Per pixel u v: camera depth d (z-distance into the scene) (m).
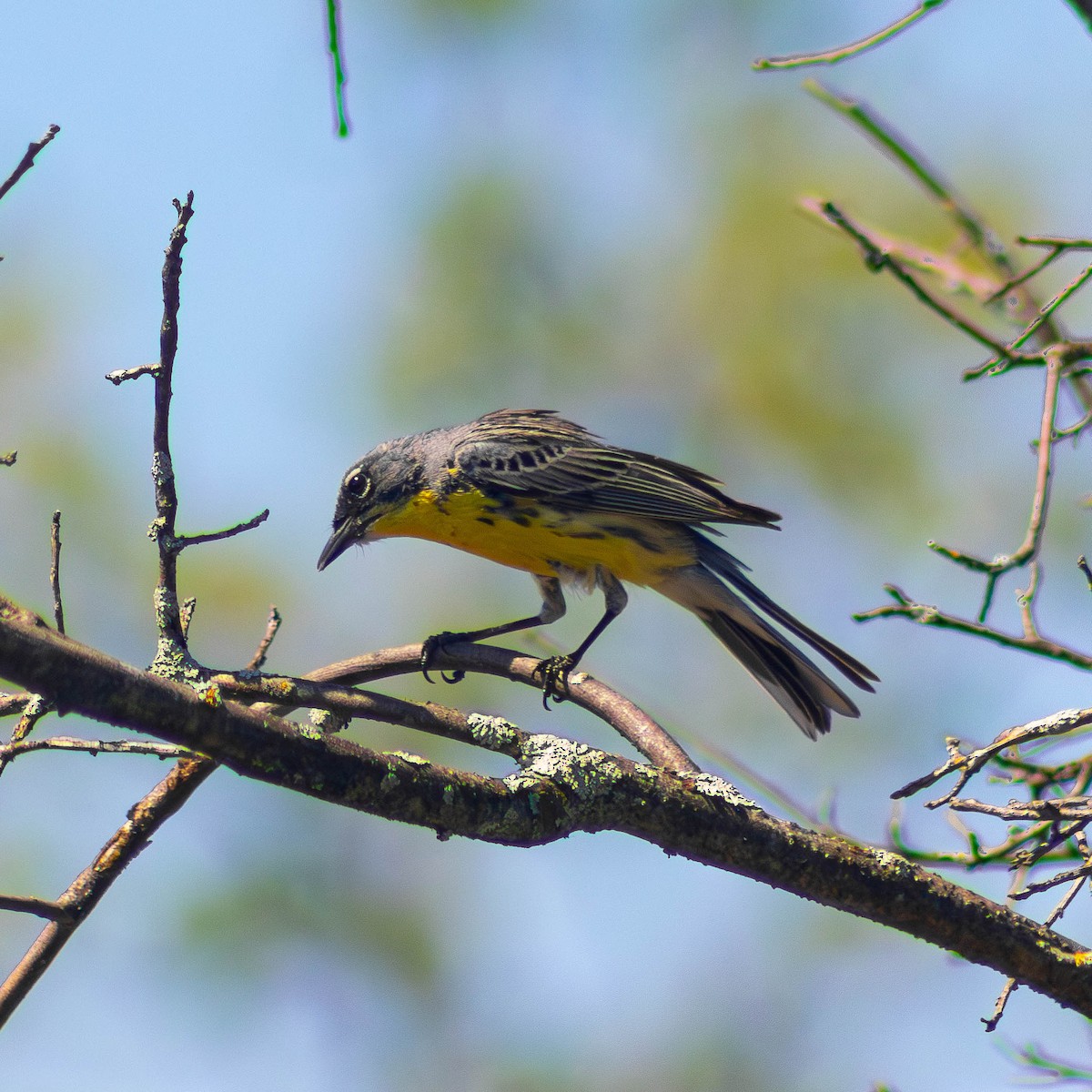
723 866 6.76
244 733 5.85
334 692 6.63
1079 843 6.61
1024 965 6.77
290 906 12.49
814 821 7.48
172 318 5.90
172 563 6.04
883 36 6.21
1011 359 7.31
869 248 7.51
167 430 6.05
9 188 5.58
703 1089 12.48
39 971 6.57
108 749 5.68
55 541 5.77
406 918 12.74
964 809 6.20
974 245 9.67
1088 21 4.69
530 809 6.39
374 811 6.14
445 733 6.67
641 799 6.60
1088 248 7.43
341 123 6.00
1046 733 6.12
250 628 12.85
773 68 6.28
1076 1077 8.09
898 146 9.70
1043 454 6.03
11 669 5.47
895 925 6.80
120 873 6.65
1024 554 5.91
